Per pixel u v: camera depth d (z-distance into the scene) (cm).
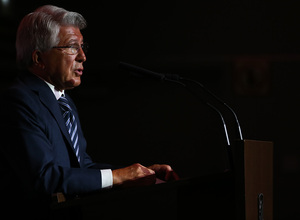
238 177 364
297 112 1559
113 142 1752
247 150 369
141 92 1741
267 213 414
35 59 511
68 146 492
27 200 439
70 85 529
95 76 1700
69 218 454
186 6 1580
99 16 1591
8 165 441
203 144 1670
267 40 1559
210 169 1656
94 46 1598
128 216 1488
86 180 428
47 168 425
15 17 1551
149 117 1733
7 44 1609
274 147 1565
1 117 445
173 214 1556
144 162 1725
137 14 1591
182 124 1697
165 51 1586
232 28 1570
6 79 1666
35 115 455
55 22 507
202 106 1669
